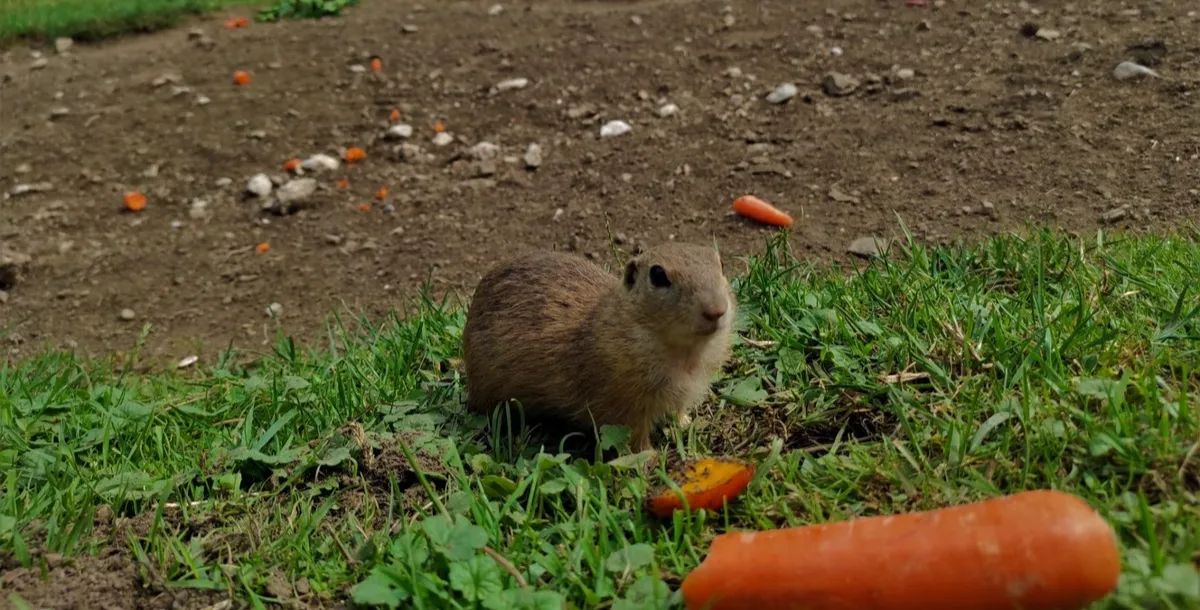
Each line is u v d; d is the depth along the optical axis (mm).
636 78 1453
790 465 743
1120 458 691
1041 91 1177
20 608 697
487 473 780
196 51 1816
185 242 1293
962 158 1108
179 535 767
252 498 793
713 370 812
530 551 722
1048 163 1072
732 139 1248
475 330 864
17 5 2246
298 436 868
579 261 874
